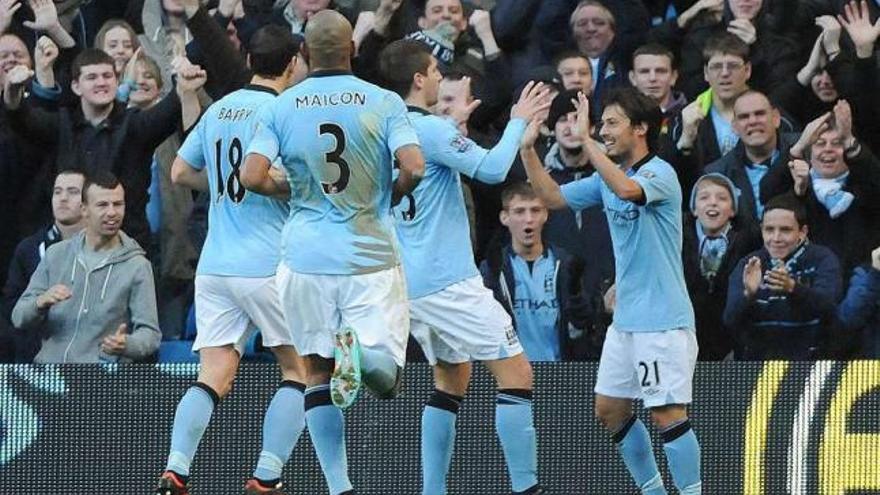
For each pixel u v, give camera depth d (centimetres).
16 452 2597
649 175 2233
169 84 3209
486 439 2567
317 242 2070
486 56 3078
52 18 3200
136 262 2772
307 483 2567
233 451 2578
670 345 2253
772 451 2541
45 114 3036
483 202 2945
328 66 2084
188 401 2197
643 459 2341
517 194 2738
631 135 2256
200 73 2959
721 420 2545
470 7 3195
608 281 2803
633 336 2270
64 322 2748
